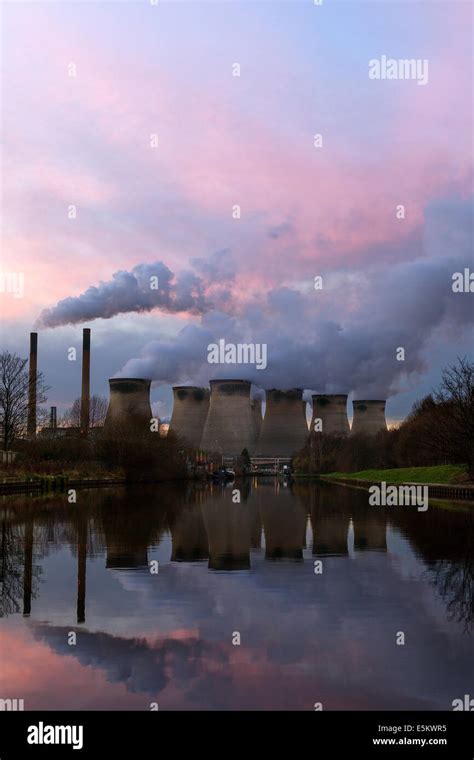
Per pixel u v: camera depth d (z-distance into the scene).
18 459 72.94
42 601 12.93
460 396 51.16
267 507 39.75
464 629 10.95
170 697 8.37
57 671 9.11
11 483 53.69
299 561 17.77
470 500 44.09
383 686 8.64
